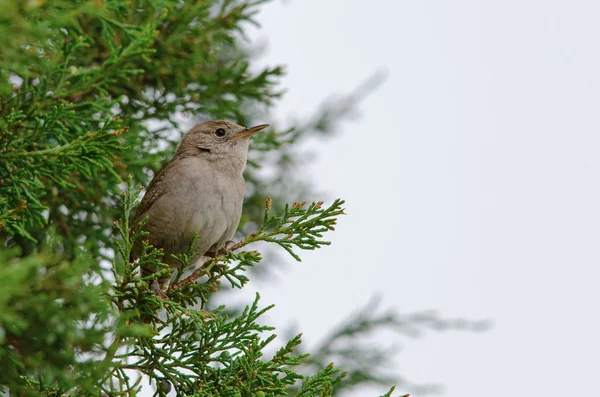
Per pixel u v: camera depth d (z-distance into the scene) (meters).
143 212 12.62
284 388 9.24
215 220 12.60
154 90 13.84
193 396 8.90
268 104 14.63
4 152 9.14
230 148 13.23
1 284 5.77
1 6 6.32
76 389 8.77
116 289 9.27
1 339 7.10
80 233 12.44
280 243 9.90
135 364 9.40
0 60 7.41
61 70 10.07
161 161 14.04
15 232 10.38
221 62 16.41
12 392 8.09
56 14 7.62
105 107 10.88
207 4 13.54
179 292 10.08
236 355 9.46
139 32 10.43
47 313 7.28
